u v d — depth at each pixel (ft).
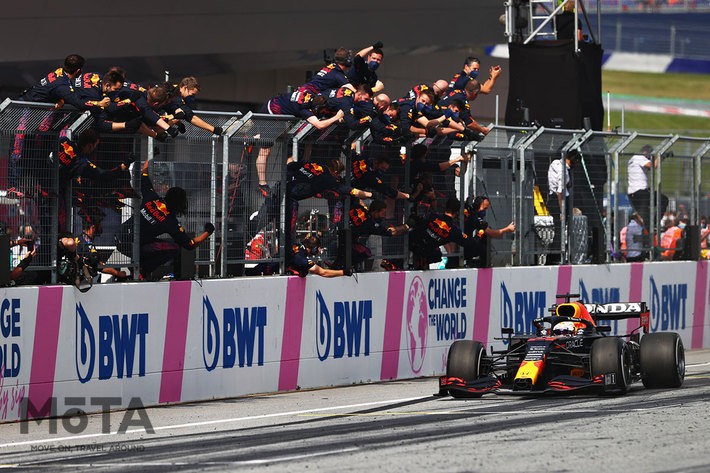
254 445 104.58
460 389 139.03
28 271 132.46
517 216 194.59
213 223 151.74
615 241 211.41
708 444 98.58
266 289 155.74
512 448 97.81
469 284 185.57
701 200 231.30
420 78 317.83
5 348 126.93
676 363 145.79
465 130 174.60
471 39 298.56
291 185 160.35
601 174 206.49
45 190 133.80
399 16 282.77
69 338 133.18
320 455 96.43
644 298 217.15
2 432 120.26
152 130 139.85
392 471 87.71
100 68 252.83
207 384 148.56
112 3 248.52
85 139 135.33
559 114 223.92
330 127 162.81
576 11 223.51
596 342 136.36
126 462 96.84
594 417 116.88
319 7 269.85
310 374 161.58
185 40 258.16
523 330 195.00
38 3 240.32
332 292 164.66
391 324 173.17
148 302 141.79
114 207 141.38
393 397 148.36
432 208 180.45
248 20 263.29
